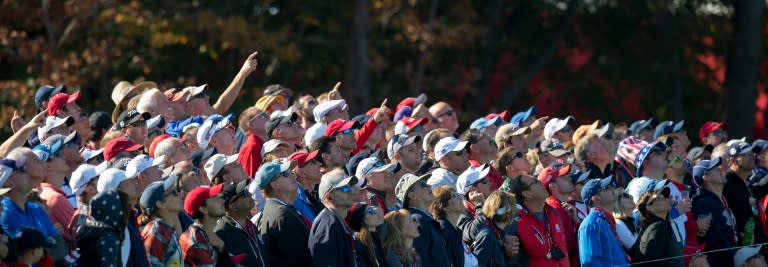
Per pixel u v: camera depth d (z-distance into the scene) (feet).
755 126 392.47
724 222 135.95
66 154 104.53
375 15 315.37
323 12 309.01
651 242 120.67
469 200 120.06
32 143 116.16
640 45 393.70
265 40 280.51
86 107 263.49
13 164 89.45
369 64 301.63
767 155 157.89
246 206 99.76
